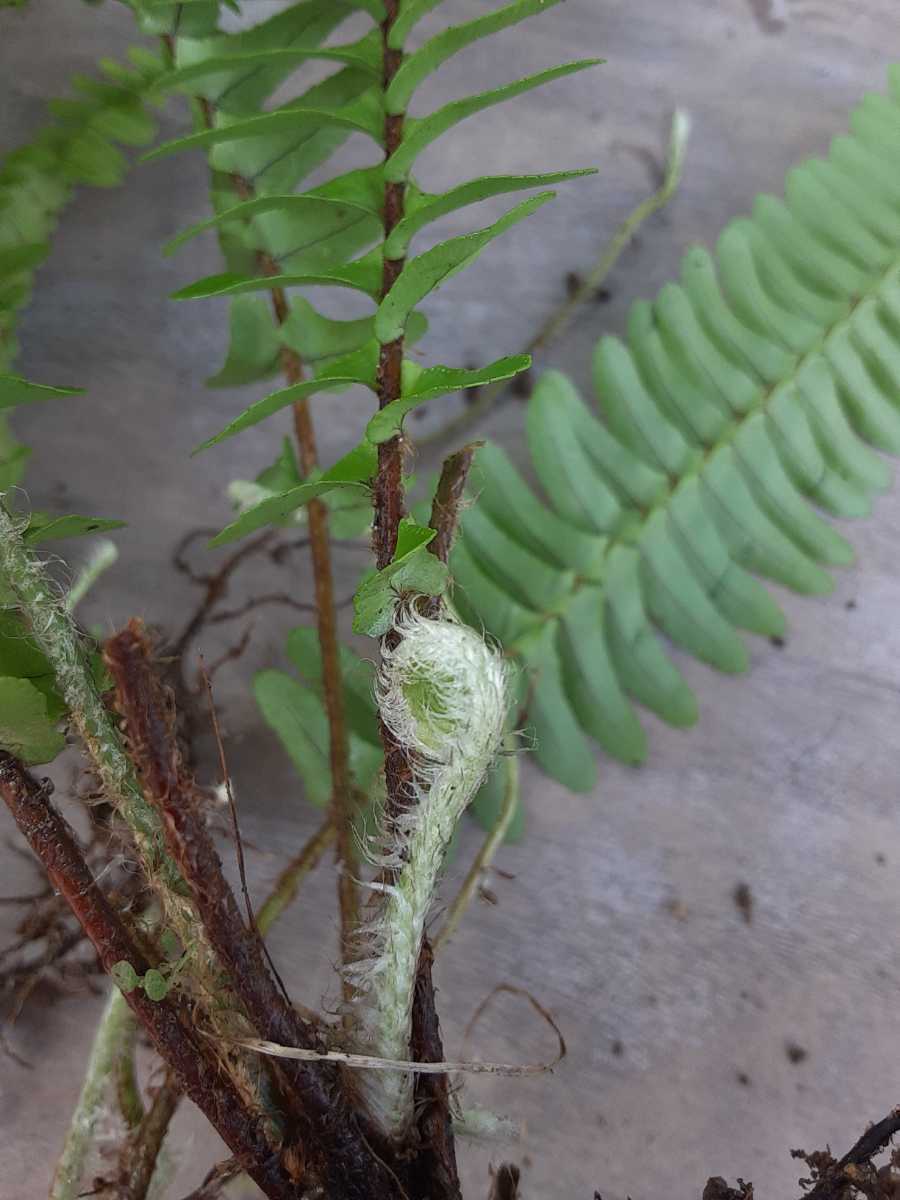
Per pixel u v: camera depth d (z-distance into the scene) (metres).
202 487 0.15
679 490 0.13
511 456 0.15
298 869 0.12
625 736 0.13
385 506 0.08
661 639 0.15
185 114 0.14
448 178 0.15
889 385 0.13
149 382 0.14
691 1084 0.14
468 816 0.14
